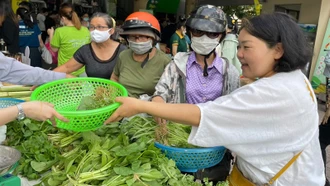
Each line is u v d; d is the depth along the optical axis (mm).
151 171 1241
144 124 1608
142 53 2117
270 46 1151
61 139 1547
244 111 1142
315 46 6086
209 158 1381
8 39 4156
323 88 6027
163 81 1794
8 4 1507
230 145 1199
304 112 1159
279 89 1125
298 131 1175
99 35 2459
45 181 1276
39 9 7301
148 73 2199
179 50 6203
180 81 1812
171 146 1456
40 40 5609
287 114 1141
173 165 1321
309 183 1252
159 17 8562
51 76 1869
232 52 3986
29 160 1397
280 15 1173
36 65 5566
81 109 1512
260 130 1160
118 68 2363
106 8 8445
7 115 1123
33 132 1572
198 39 1659
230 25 4133
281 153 1205
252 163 1240
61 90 1723
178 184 1239
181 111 1181
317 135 1267
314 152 1263
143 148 1332
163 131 1486
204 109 1170
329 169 3307
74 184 1188
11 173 1312
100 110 1262
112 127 1560
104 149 1348
